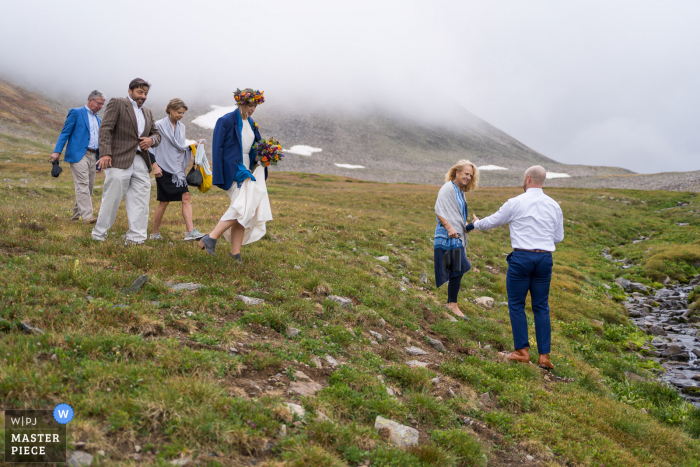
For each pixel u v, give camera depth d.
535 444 4.14
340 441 3.23
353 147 199.62
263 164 6.56
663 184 95.19
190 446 2.71
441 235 7.62
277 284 6.45
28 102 153.38
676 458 4.69
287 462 2.83
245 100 6.27
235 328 4.61
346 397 3.88
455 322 7.33
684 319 12.14
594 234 29.36
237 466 2.71
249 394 3.52
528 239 6.12
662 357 9.38
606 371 7.55
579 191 58.84
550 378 6.19
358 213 19.52
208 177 7.95
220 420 2.94
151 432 2.79
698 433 5.70
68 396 2.87
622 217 36.72
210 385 3.26
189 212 8.30
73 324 3.83
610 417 5.21
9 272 4.68
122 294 4.82
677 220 36.88
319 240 11.26
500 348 6.97
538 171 6.26
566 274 16.27
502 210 6.32
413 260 11.70
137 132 6.84
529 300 10.58
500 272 13.99
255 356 4.18
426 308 7.61
